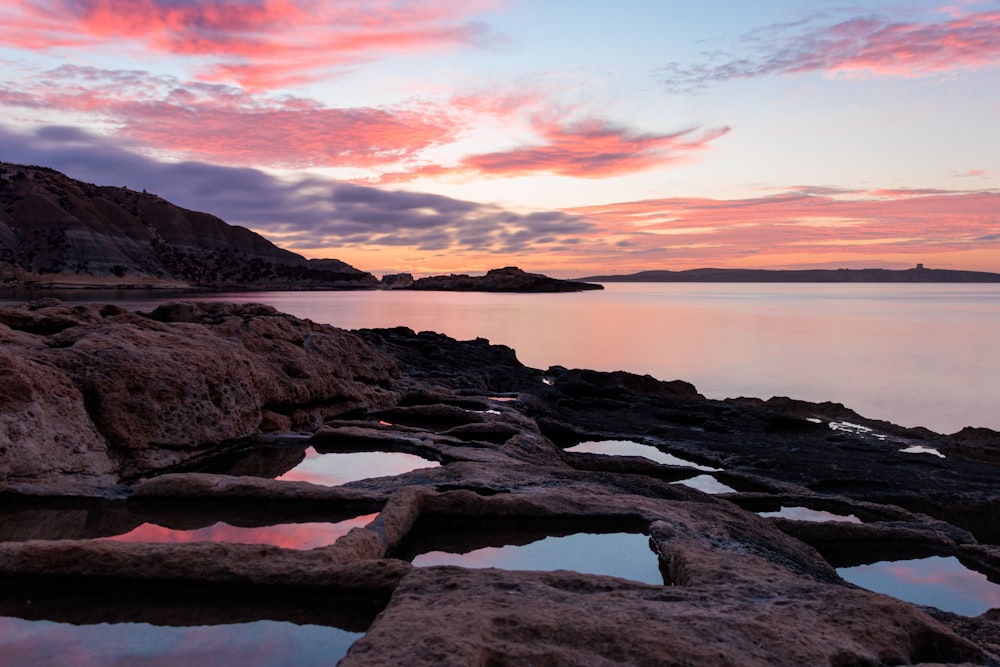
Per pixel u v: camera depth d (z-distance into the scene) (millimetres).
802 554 10961
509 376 34719
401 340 38188
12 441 11320
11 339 14094
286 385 18453
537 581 7363
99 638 6855
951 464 20953
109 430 13031
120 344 14508
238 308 24266
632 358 60562
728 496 15406
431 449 16000
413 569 7578
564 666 5352
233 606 7590
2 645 6680
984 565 11977
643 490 13398
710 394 43562
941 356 64000
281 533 10391
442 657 5141
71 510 11094
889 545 12664
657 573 9430
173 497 11688
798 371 53781
